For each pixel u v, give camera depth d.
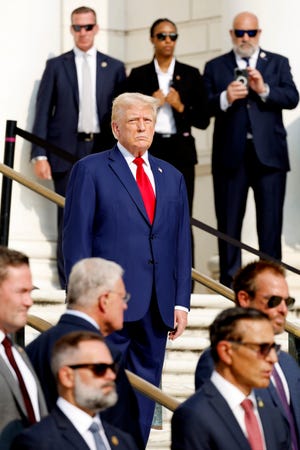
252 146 23.47
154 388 14.84
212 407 13.01
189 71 23.38
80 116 23.64
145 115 16.56
